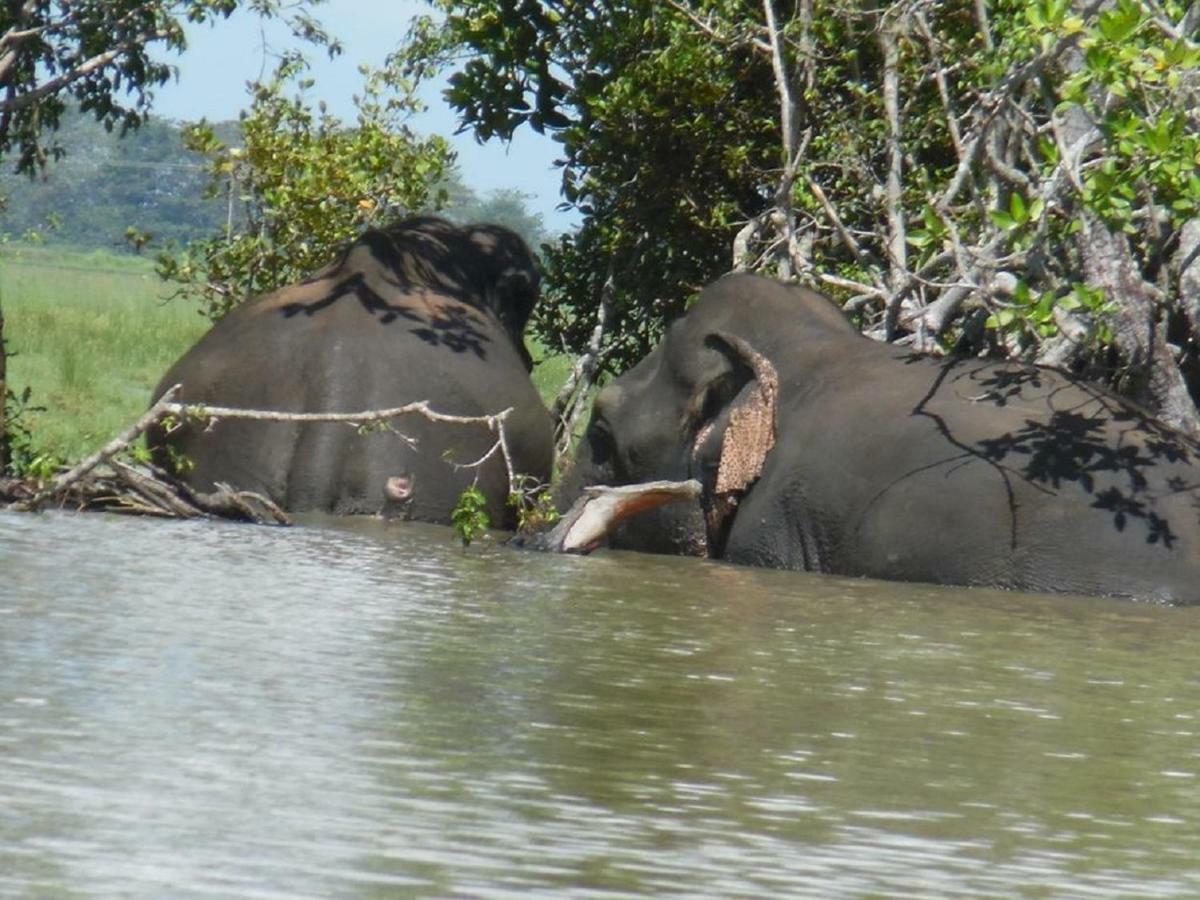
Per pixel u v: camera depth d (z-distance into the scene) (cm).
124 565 3009
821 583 3459
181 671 2092
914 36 4853
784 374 3981
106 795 1544
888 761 1875
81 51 5544
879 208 4834
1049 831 1642
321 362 4431
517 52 5316
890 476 3634
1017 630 2911
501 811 1577
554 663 2320
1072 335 3803
